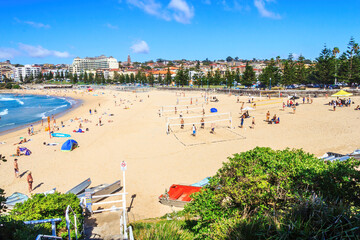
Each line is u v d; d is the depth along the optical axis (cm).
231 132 2853
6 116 5884
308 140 2372
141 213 1259
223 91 7762
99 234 893
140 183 1634
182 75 10750
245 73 8181
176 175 1731
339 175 592
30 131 3716
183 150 2272
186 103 5900
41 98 11331
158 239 666
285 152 825
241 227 504
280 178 660
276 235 434
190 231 763
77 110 6322
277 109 4206
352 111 3609
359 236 382
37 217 812
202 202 727
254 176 684
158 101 6794
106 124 3803
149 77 13875
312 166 669
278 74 7594
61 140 2914
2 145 2872
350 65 6406
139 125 3522
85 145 2638
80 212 922
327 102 4562
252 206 639
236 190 671
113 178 1736
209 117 3884
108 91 12494
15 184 1741
